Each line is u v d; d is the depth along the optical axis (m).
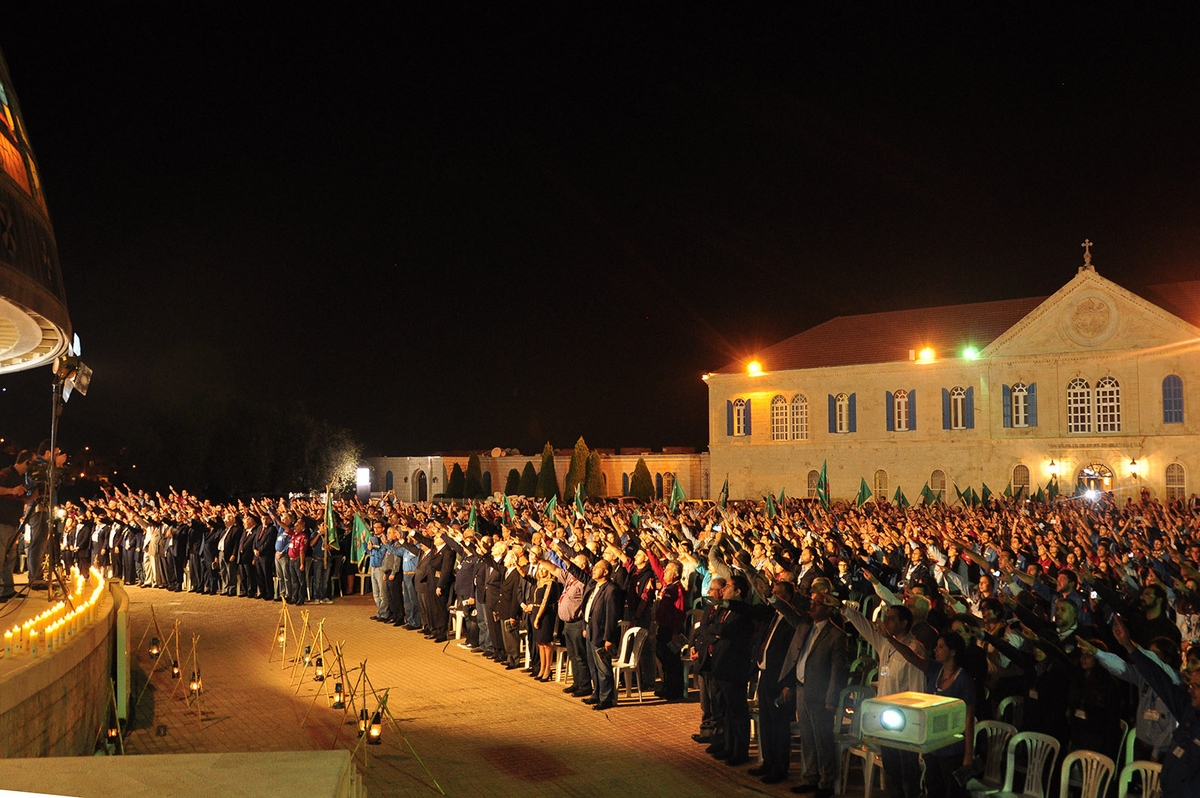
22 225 13.52
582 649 14.82
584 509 33.28
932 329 65.62
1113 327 56.41
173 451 54.44
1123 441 55.62
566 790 10.29
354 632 21.25
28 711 9.27
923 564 16.94
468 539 19.84
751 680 12.35
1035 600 11.91
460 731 12.80
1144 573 15.58
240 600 27.00
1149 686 8.28
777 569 15.23
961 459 61.06
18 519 16.64
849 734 10.24
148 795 5.80
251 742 12.41
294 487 62.94
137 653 18.81
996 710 9.84
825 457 66.06
